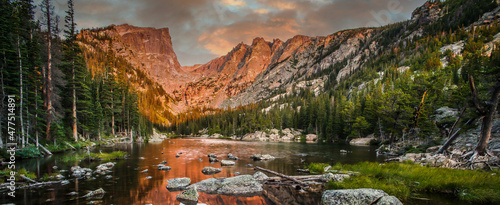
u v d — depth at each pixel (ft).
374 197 31.68
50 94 111.04
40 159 84.12
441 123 127.13
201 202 36.50
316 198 38.73
